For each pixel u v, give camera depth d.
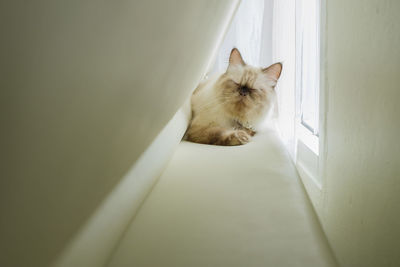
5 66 0.24
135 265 0.88
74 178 0.47
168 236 1.03
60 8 0.27
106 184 0.69
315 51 1.70
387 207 0.59
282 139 2.21
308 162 1.40
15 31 0.24
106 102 0.46
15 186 0.32
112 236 0.87
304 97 1.76
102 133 0.51
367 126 0.70
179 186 1.44
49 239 0.47
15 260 0.39
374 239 0.66
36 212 0.39
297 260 0.91
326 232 1.04
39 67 0.28
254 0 2.99
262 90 2.22
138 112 0.67
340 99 0.91
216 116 2.22
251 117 2.26
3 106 0.25
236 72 2.21
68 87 0.34
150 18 0.46
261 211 1.21
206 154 1.92
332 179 0.98
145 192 1.21
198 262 0.90
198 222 1.13
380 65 0.63
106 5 0.33
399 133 0.55
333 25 0.98
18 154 0.30
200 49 1.08
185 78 1.07
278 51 2.44
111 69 0.42
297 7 1.60
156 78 0.67
